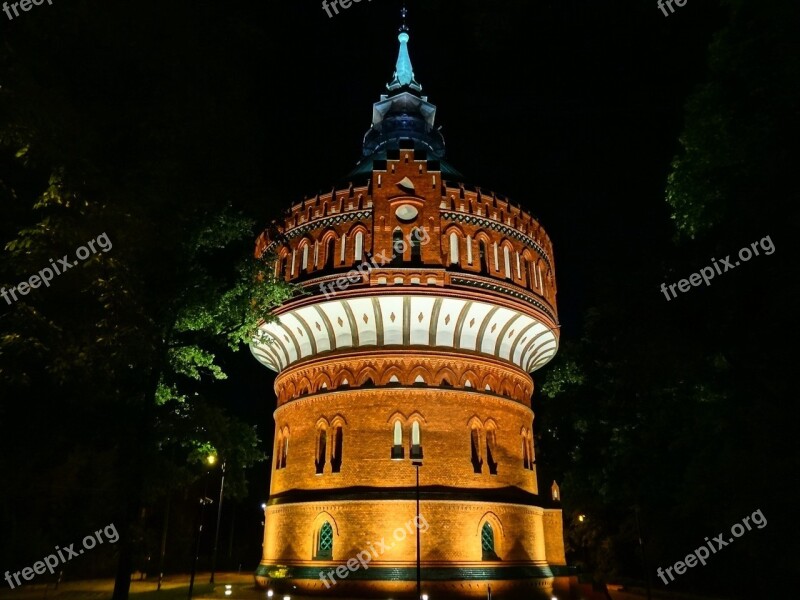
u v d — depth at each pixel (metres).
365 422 32.41
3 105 13.94
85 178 15.73
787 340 14.23
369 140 47.81
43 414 19.34
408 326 33.91
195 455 24.69
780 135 14.30
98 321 17.44
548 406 45.69
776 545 15.16
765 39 15.05
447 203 35.34
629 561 42.16
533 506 34.53
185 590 36.81
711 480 18.22
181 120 18.61
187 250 22.95
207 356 24.97
